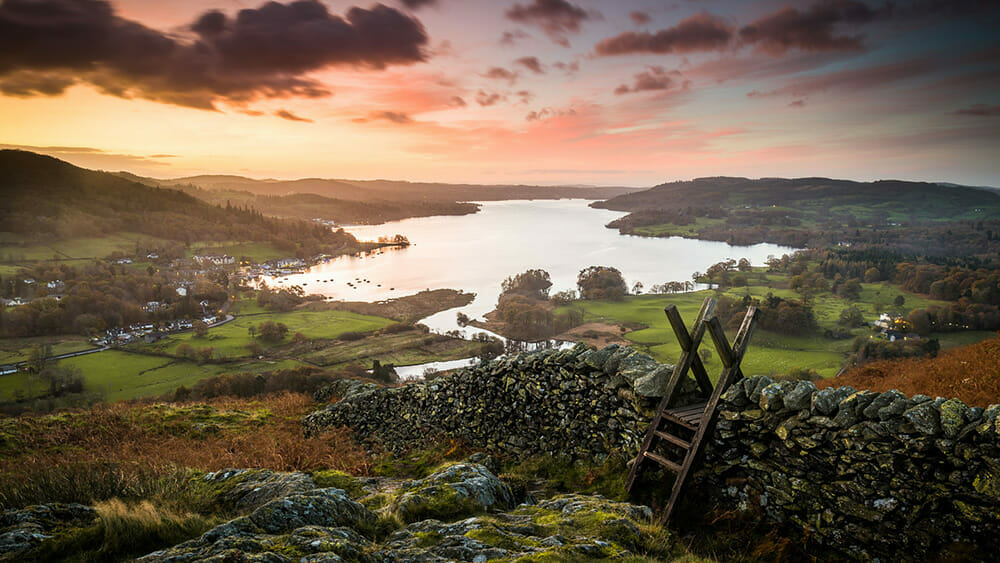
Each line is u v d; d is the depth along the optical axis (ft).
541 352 34.76
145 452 40.55
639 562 15.35
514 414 35.19
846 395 19.27
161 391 280.72
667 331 370.32
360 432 50.34
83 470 21.34
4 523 15.38
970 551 15.43
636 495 23.88
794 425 19.72
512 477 26.99
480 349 375.25
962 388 32.83
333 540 13.42
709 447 22.54
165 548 14.62
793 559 18.71
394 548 15.43
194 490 20.92
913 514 16.76
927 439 16.63
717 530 20.81
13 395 266.16
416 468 35.81
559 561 14.33
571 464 29.76
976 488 15.51
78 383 283.18
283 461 35.78
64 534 14.49
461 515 19.52
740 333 22.86
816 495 19.20
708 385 24.61
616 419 27.48
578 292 595.47
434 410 43.32
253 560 11.41
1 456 39.09
